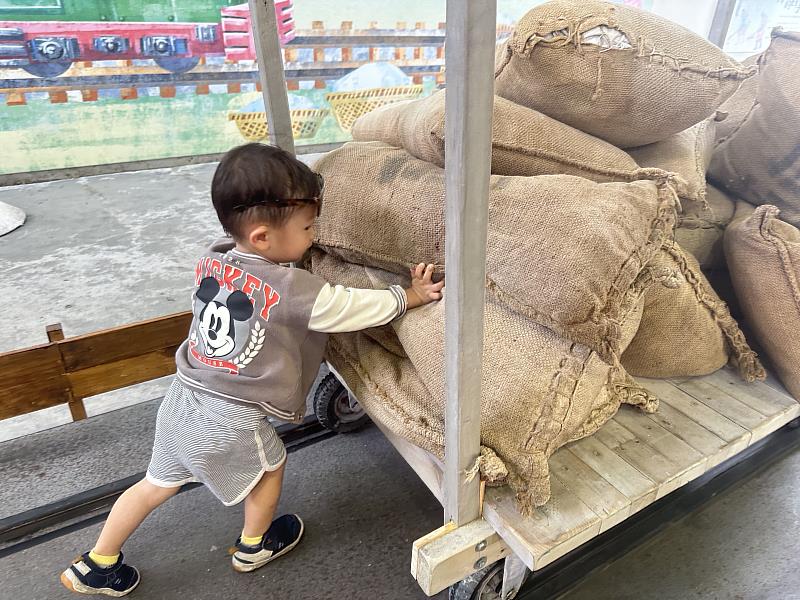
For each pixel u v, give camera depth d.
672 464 0.90
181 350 1.06
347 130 4.39
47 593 1.12
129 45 3.58
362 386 1.04
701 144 1.18
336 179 1.10
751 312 1.09
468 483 0.81
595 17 0.91
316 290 0.93
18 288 2.34
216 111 4.02
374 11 4.05
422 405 0.93
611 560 1.15
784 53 1.22
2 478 1.41
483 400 0.83
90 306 2.20
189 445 0.97
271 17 1.13
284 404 0.99
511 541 0.80
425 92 4.53
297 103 4.10
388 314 0.96
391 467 1.41
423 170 1.01
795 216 1.20
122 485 1.36
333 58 4.07
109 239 2.85
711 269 1.25
